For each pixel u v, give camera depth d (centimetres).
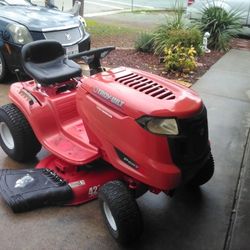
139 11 1591
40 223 327
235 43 1059
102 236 317
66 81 386
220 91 659
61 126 369
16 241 308
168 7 1725
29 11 688
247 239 321
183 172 284
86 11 1516
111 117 296
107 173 350
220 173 410
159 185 280
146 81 314
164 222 337
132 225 289
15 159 415
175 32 817
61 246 305
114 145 299
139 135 278
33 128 372
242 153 454
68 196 339
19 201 331
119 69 343
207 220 341
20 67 614
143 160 280
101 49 364
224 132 505
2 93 609
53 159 382
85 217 335
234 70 788
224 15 991
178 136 275
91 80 324
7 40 615
